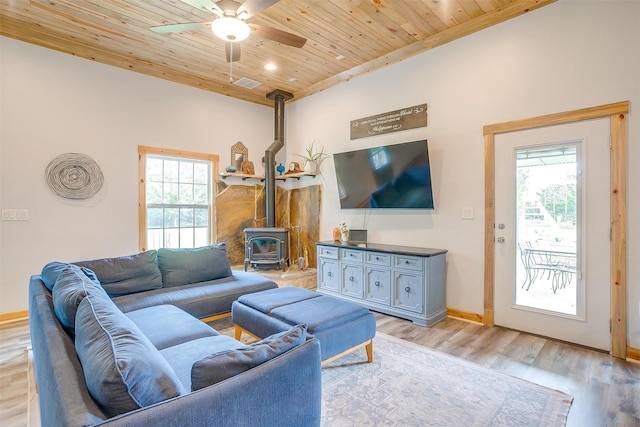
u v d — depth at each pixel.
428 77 3.83
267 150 5.28
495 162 3.32
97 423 0.81
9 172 3.45
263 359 1.18
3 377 2.32
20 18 3.30
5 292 3.44
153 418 0.87
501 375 2.33
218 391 1.01
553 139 2.97
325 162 5.08
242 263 5.34
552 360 2.57
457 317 3.58
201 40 3.73
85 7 3.10
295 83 5.11
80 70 3.88
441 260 3.57
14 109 3.48
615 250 2.65
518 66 3.16
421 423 1.83
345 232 4.50
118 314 1.34
